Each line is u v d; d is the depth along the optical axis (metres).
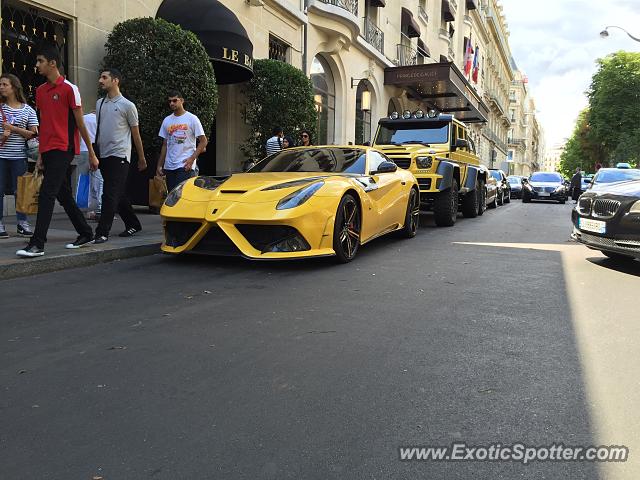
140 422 2.28
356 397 2.56
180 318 3.71
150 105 8.52
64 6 8.41
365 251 6.87
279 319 3.74
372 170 6.84
